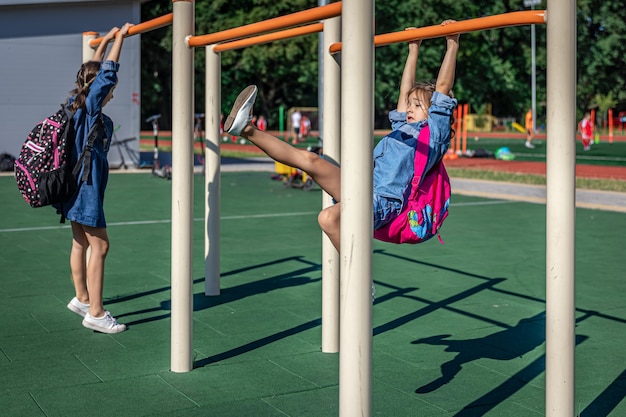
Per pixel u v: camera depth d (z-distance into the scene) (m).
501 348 5.24
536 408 4.12
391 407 4.12
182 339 4.67
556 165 3.30
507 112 66.31
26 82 20.95
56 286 7.04
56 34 21.12
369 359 3.03
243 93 3.33
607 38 62.16
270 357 5.00
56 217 11.97
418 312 6.23
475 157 27.45
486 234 10.39
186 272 4.66
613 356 5.05
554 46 3.26
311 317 6.04
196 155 26.00
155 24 4.94
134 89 22.03
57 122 5.21
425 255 8.82
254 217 12.05
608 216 12.10
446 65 4.00
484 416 4.00
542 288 7.11
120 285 7.13
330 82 5.18
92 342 5.29
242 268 8.01
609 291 6.99
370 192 2.99
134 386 4.42
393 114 4.21
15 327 5.66
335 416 3.97
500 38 61.47
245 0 47.62
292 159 3.49
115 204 13.68
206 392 4.32
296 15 3.87
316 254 8.84
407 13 48.69
